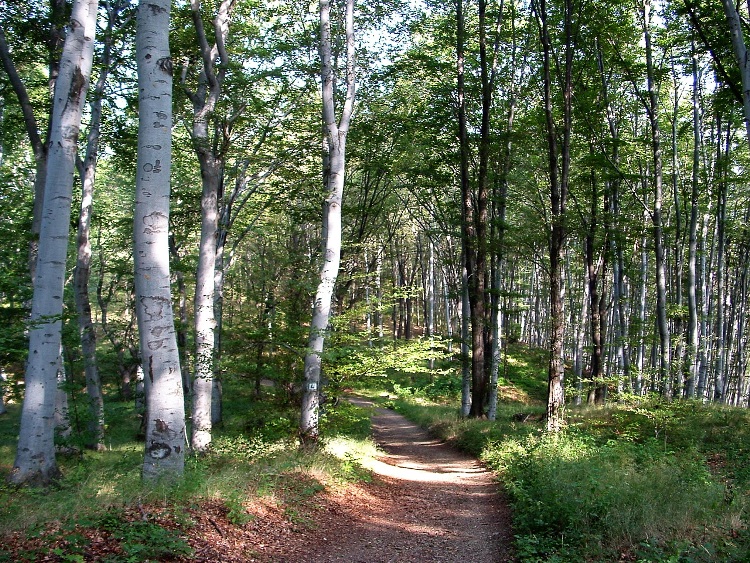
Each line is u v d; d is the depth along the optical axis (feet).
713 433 42.78
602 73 61.46
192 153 62.13
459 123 61.62
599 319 74.23
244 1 51.75
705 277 82.28
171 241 62.59
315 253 54.54
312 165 56.08
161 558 16.35
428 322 126.31
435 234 70.79
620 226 65.77
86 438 41.19
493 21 64.64
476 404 64.44
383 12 46.03
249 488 25.57
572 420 52.60
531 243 58.80
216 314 58.95
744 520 20.13
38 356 29.17
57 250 29.43
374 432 71.36
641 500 22.48
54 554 15.25
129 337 82.99
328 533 23.99
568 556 19.92
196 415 40.57
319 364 38.04
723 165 62.08
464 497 34.24
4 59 38.91
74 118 29.53
